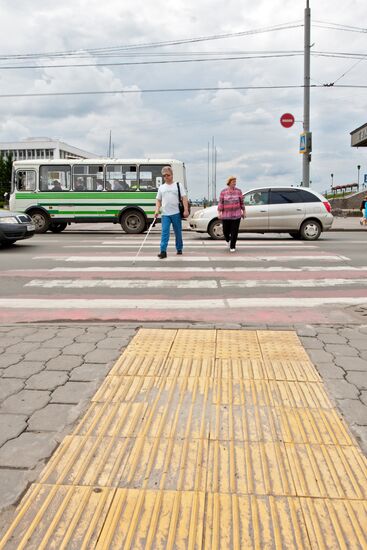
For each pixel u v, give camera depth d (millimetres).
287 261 9961
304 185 21203
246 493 2324
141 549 1996
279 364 3988
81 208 18656
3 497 2307
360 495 2311
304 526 2111
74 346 4488
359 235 17516
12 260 10227
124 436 2836
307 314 5773
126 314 5836
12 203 18875
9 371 3863
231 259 10266
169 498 2289
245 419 3035
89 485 2389
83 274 8586
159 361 4070
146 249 12195
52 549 1997
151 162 18484
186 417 3062
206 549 1993
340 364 3990
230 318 5617
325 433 2865
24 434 2875
